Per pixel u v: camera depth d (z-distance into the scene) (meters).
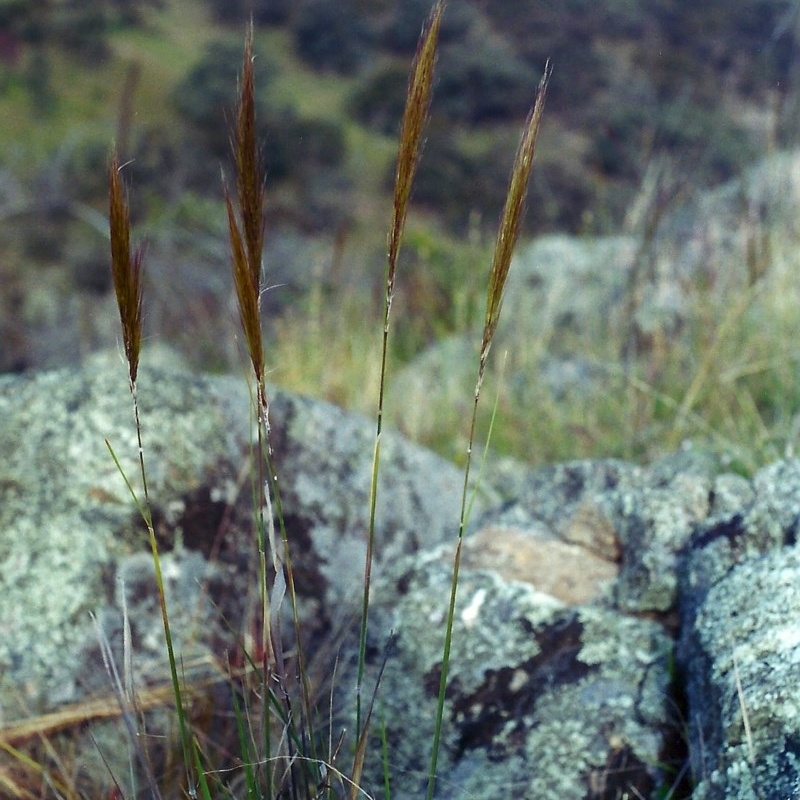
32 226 14.73
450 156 17.98
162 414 2.48
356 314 5.60
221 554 2.40
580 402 4.05
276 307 5.59
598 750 1.77
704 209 4.73
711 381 3.67
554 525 2.33
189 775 1.39
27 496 2.33
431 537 2.78
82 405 2.46
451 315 5.74
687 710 1.78
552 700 1.89
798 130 4.50
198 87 21.55
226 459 2.51
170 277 7.75
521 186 1.19
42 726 2.03
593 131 12.70
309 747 1.72
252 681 2.15
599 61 15.48
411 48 27.16
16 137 20.05
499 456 3.84
